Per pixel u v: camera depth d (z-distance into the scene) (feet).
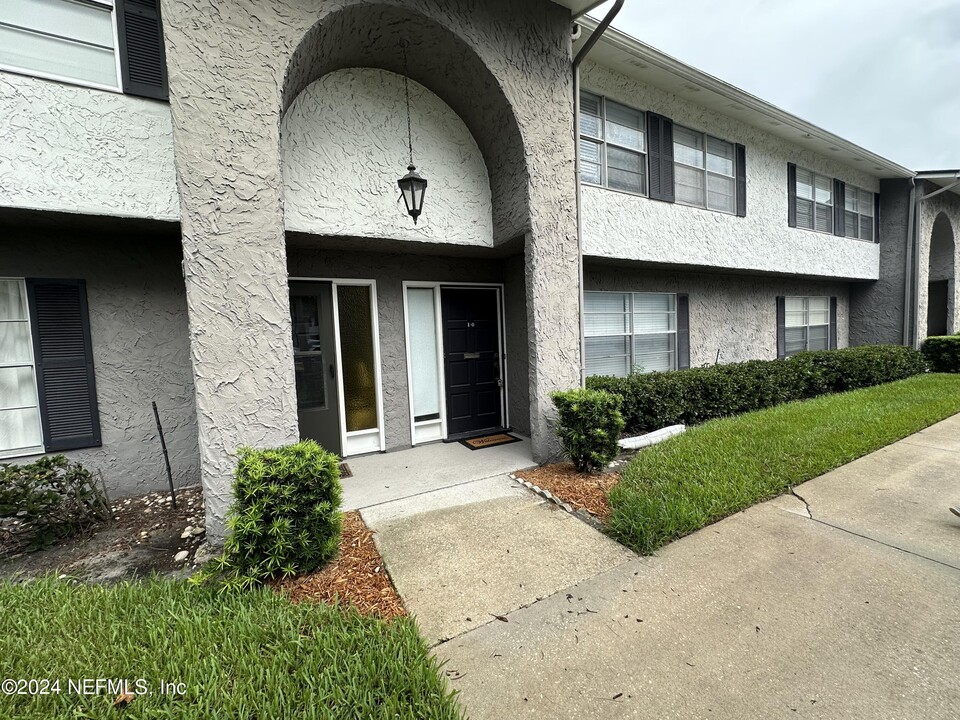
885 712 5.79
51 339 13.28
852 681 6.28
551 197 15.93
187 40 10.18
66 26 11.77
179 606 7.90
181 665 6.49
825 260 31.78
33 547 10.73
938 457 15.72
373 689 6.06
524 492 13.65
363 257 17.69
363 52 13.79
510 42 14.66
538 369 15.97
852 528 10.82
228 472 10.81
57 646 6.95
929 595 8.20
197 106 10.32
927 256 37.58
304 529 9.27
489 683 6.47
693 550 10.04
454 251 18.20
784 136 28.14
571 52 16.43
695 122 23.99
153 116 12.51
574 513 12.09
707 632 7.39
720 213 24.95
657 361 26.58
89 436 13.80
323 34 12.10
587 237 19.72
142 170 12.37
